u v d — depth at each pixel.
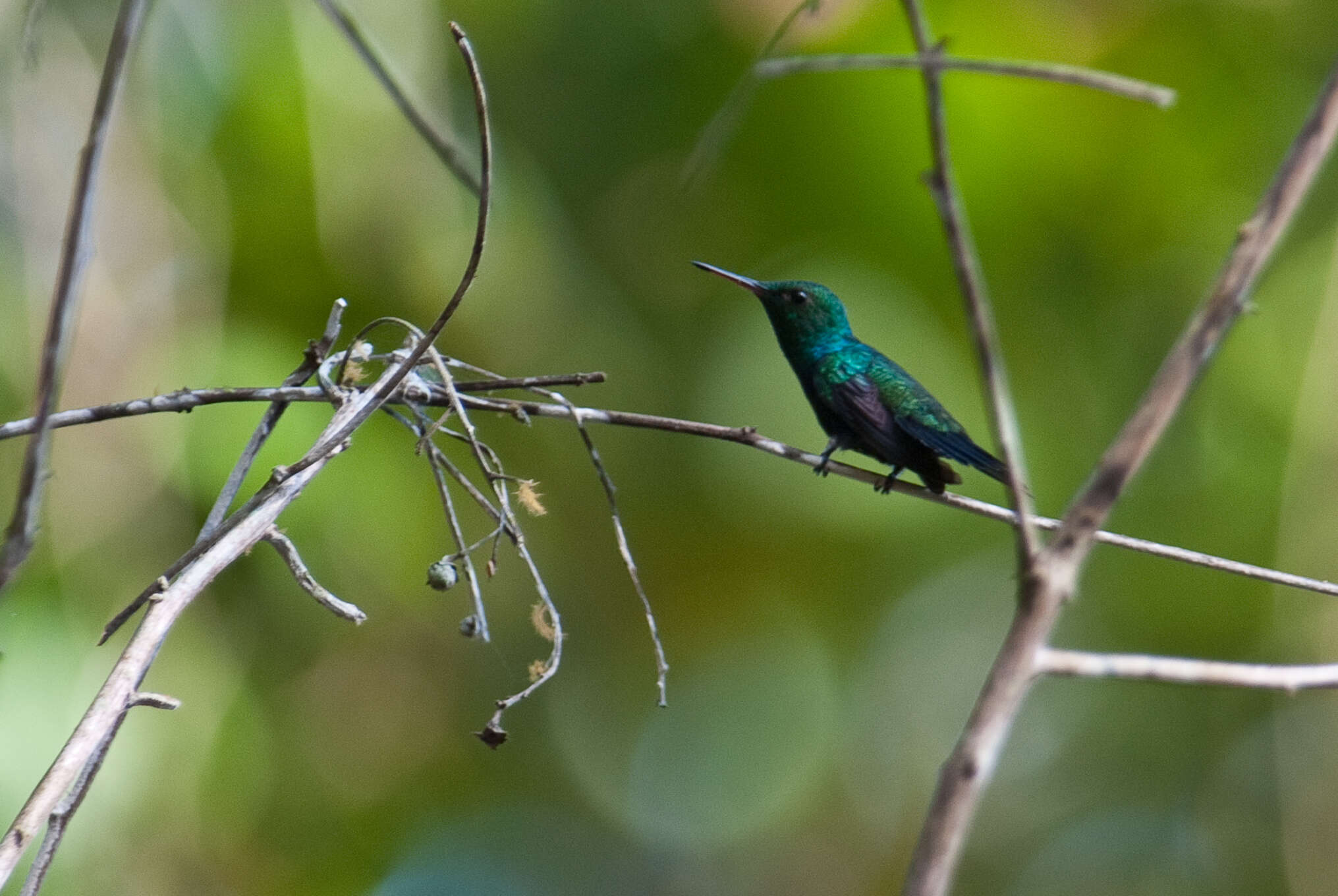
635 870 17.97
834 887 18.12
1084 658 2.69
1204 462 12.57
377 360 5.24
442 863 14.98
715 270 9.09
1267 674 2.81
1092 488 2.76
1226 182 11.56
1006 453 2.73
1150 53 10.93
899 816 17.83
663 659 4.75
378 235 9.51
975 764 2.54
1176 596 13.24
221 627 9.76
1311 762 12.04
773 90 11.05
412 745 13.00
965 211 11.27
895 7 10.36
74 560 8.18
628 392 12.99
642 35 12.40
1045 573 2.69
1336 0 11.15
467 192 9.87
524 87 12.97
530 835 16.92
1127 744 16.27
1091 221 11.64
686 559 14.14
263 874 10.12
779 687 16.94
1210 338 2.81
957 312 11.79
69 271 2.83
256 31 9.19
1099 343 12.39
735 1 11.65
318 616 10.70
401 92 5.22
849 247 11.66
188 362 8.72
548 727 17.14
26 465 2.81
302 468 4.29
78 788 3.75
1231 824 14.60
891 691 17.05
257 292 9.62
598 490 13.53
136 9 2.86
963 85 10.60
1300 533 11.09
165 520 8.51
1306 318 11.53
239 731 9.61
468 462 11.42
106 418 4.68
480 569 12.47
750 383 13.02
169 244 8.68
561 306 11.73
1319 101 2.89
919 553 14.67
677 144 12.47
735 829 18.17
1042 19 10.62
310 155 9.36
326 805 12.17
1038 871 16.25
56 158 8.09
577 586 14.22
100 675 8.16
